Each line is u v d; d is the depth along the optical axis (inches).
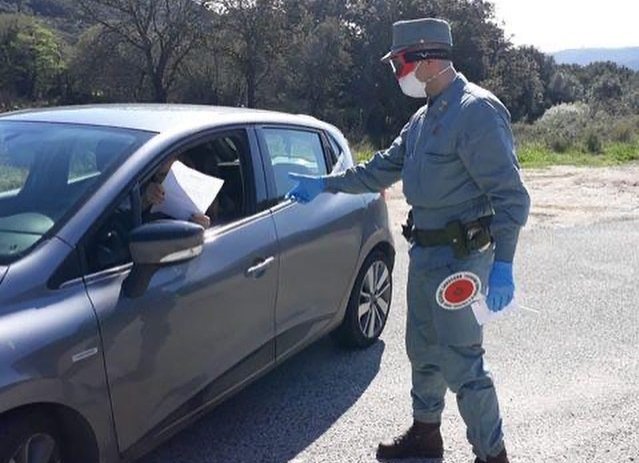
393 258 215.5
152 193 133.5
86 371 112.0
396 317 236.4
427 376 145.6
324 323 181.3
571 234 374.9
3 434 103.9
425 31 126.3
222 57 1946.4
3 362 100.7
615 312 249.4
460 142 123.5
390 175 147.8
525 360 205.5
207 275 136.5
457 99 125.5
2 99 1600.6
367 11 2082.9
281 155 172.9
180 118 151.2
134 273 121.2
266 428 162.1
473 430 136.9
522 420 169.2
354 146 856.9
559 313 247.3
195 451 151.4
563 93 2736.2
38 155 135.5
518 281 286.0
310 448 154.4
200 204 139.6
